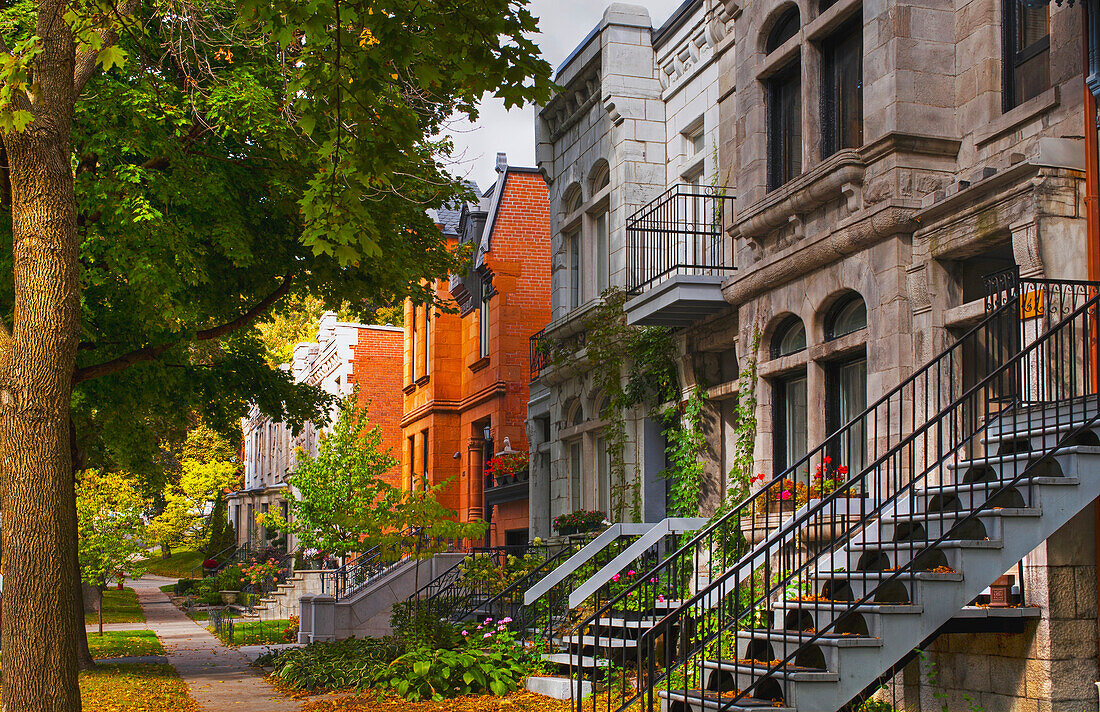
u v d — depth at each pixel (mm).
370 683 14000
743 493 13734
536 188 27609
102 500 25812
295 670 15000
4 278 12734
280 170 13922
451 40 7555
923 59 11211
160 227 12258
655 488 17281
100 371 13562
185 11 12062
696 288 14562
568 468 20812
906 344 11031
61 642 7004
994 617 8742
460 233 30406
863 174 11602
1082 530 8906
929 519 8688
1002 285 9141
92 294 13656
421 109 13195
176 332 13703
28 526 7039
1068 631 8711
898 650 8109
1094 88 9109
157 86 13219
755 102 14156
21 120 7008
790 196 12703
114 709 12133
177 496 48844
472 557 18781
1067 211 9438
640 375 17297
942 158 11211
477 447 29016
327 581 28500
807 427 13078
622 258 17812
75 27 7664
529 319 26703
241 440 18875
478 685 13359
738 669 8516
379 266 14625
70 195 7527
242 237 13281
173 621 31266
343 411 21016
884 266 11297
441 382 30266
